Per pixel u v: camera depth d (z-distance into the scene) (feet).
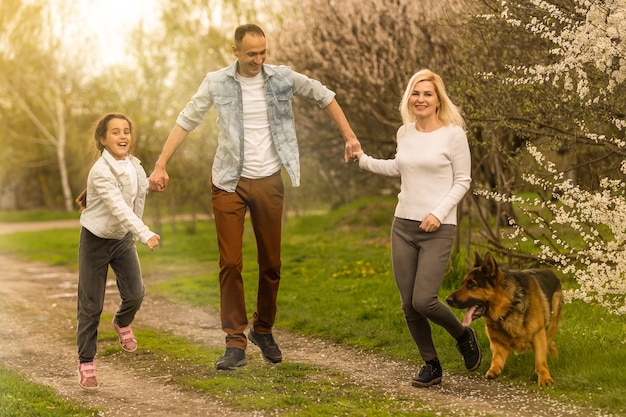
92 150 17.02
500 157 27.32
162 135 68.44
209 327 25.98
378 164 17.67
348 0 39.04
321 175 65.72
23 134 139.03
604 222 17.34
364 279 34.27
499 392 15.81
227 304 17.72
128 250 17.28
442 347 19.85
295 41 42.55
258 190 17.46
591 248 18.01
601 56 17.67
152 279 41.93
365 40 38.60
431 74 16.26
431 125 16.33
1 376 18.35
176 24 63.72
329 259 44.70
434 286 15.74
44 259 58.29
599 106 19.31
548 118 21.53
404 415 14.17
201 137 65.62
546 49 21.72
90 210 16.65
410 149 16.28
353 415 14.28
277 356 18.57
